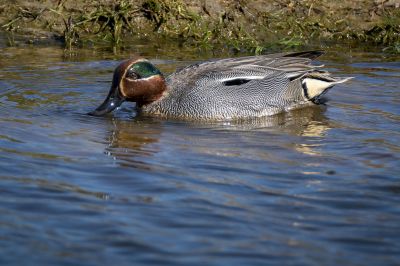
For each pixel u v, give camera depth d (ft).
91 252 29.86
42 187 35.58
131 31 65.10
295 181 37.19
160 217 32.91
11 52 59.98
